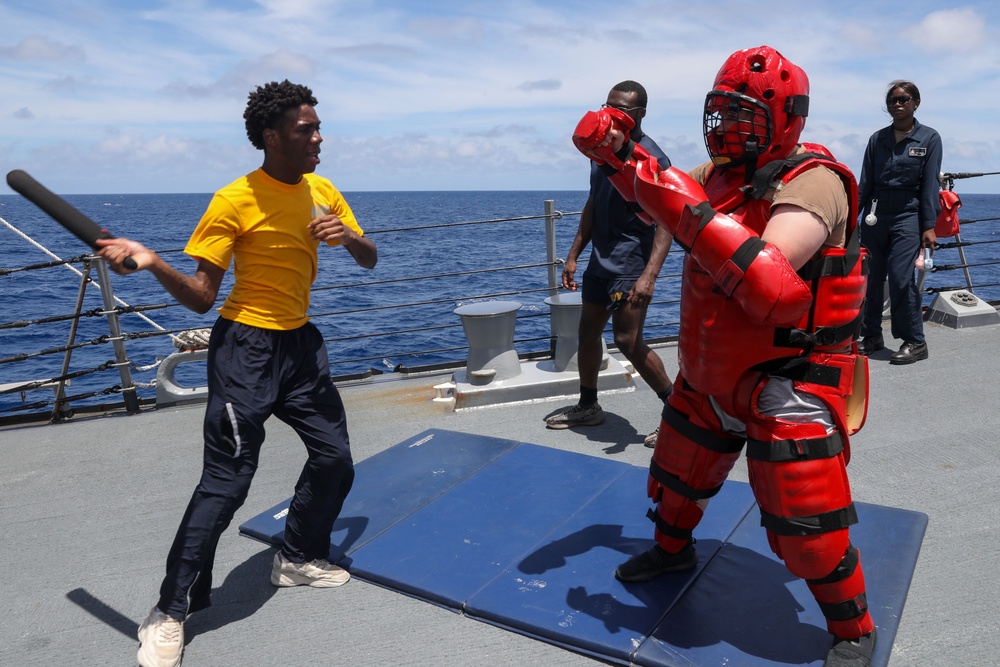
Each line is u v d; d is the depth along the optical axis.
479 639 2.64
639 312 4.07
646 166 2.17
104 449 4.84
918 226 5.52
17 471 4.55
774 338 2.15
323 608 2.88
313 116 2.60
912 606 2.67
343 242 2.79
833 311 2.16
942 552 3.00
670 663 2.37
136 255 2.32
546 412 4.93
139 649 2.60
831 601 2.26
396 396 5.47
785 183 2.12
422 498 3.64
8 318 20.03
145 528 3.71
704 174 2.53
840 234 2.14
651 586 2.80
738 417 2.30
